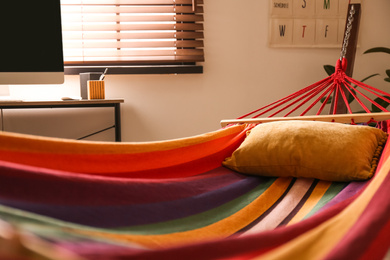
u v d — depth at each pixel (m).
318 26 2.70
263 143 1.42
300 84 2.73
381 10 2.73
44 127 2.56
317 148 1.35
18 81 2.13
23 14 2.12
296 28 2.69
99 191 0.85
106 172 1.03
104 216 0.82
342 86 1.99
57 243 0.48
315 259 0.52
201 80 2.66
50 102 2.04
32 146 0.83
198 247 0.53
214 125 2.70
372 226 0.55
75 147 0.93
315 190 1.30
